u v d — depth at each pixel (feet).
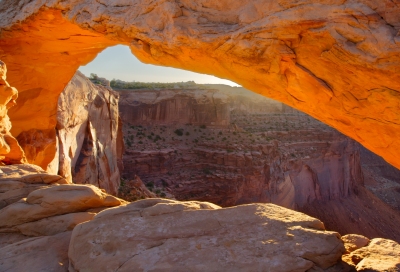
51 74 44.73
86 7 27.84
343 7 16.43
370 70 16.53
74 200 19.88
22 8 34.09
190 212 15.76
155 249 12.87
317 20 17.33
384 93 17.28
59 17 32.32
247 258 12.03
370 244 15.75
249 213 15.38
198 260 12.05
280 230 13.79
